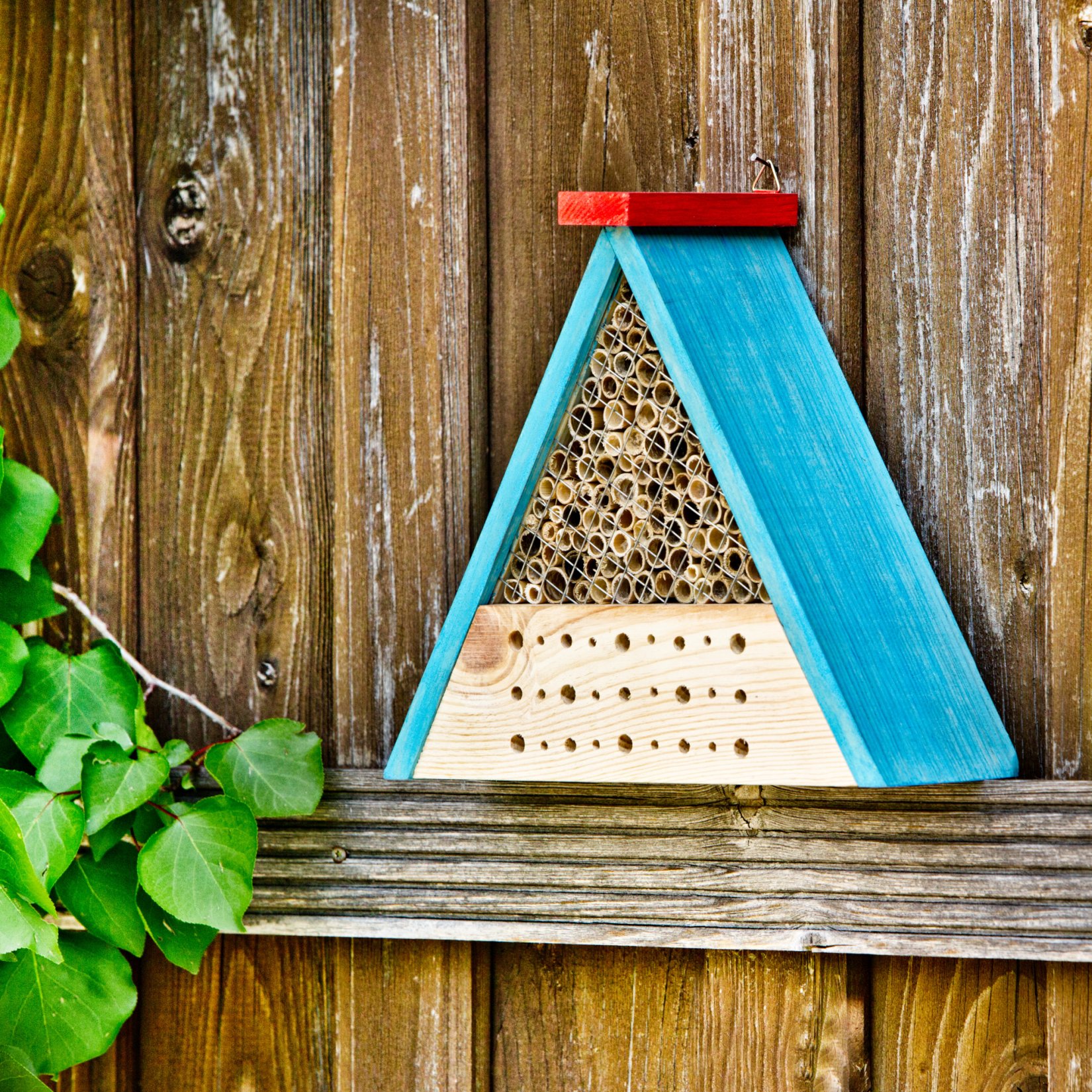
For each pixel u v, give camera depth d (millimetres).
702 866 2422
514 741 2387
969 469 2422
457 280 2471
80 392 2498
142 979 2486
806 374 2396
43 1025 2404
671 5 2457
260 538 2486
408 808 2451
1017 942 2383
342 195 2480
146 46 2496
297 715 2479
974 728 2375
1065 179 2412
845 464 2391
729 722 2342
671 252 2383
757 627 2336
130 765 2393
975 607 2418
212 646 2488
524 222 2469
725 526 2350
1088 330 2408
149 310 2496
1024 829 2387
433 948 2459
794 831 2412
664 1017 2441
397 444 2475
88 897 2408
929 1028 2414
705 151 2453
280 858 2461
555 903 2434
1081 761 2400
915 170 2432
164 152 2494
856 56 2439
